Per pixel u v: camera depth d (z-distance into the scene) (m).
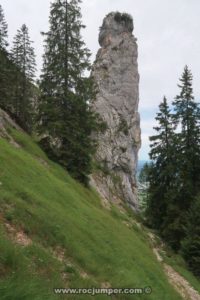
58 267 11.99
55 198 20.81
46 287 9.36
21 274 9.16
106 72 64.94
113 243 19.66
